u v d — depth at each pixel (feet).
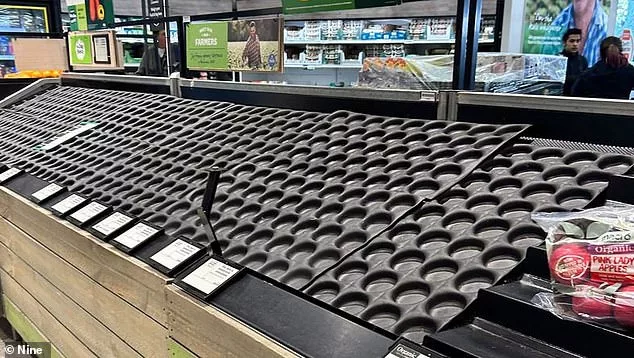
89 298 5.18
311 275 3.64
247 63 8.98
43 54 15.64
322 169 4.95
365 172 4.67
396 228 3.85
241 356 3.29
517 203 3.66
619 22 15.02
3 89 13.26
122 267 4.48
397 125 5.37
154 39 15.37
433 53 17.04
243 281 3.68
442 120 5.23
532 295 2.79
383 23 17.67
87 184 6.04
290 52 19.74
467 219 3.68
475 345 2.63
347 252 3.77
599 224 2.65
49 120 9.16
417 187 4.23
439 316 2.97
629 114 4.05
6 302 7.54
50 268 5.87
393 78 10.71
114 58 13.46
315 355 2.87
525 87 9.26
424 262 3.43
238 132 6.36
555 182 3.74
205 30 9.61
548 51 13.26
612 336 2.38
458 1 5.27
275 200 4.69
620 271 2.44
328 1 7.13
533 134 4.63
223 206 4.83
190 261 4.11
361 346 2.84
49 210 5.72
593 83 12.99
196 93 8.43
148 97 8.93
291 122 6.24
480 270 3.19
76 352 5.73
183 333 3.87
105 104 9.14
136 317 4.46
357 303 3.27
